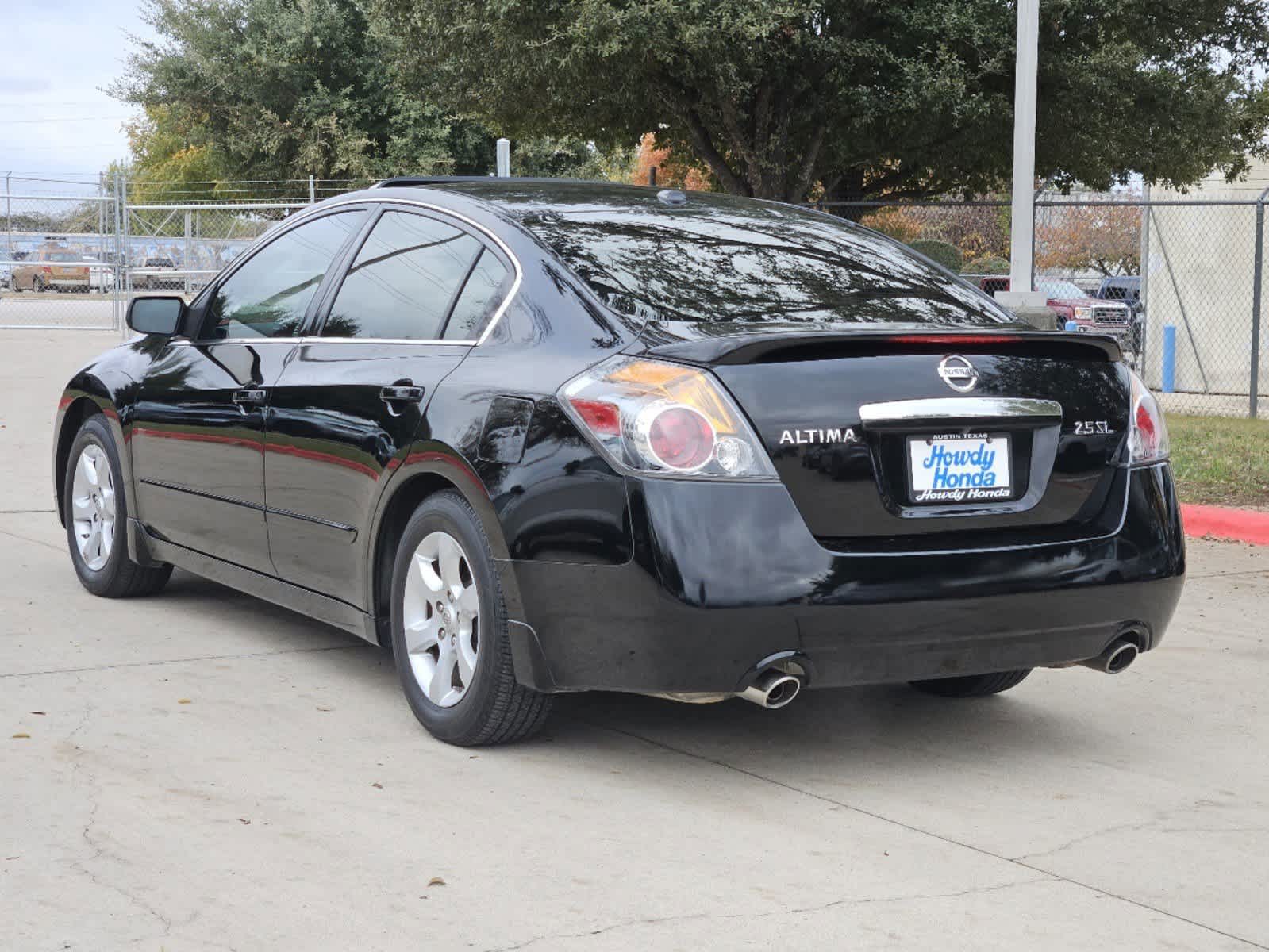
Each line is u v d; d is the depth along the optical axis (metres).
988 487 3.79
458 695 4.08
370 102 44.81
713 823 3.54
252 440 4.89
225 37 44.69
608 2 16.94
